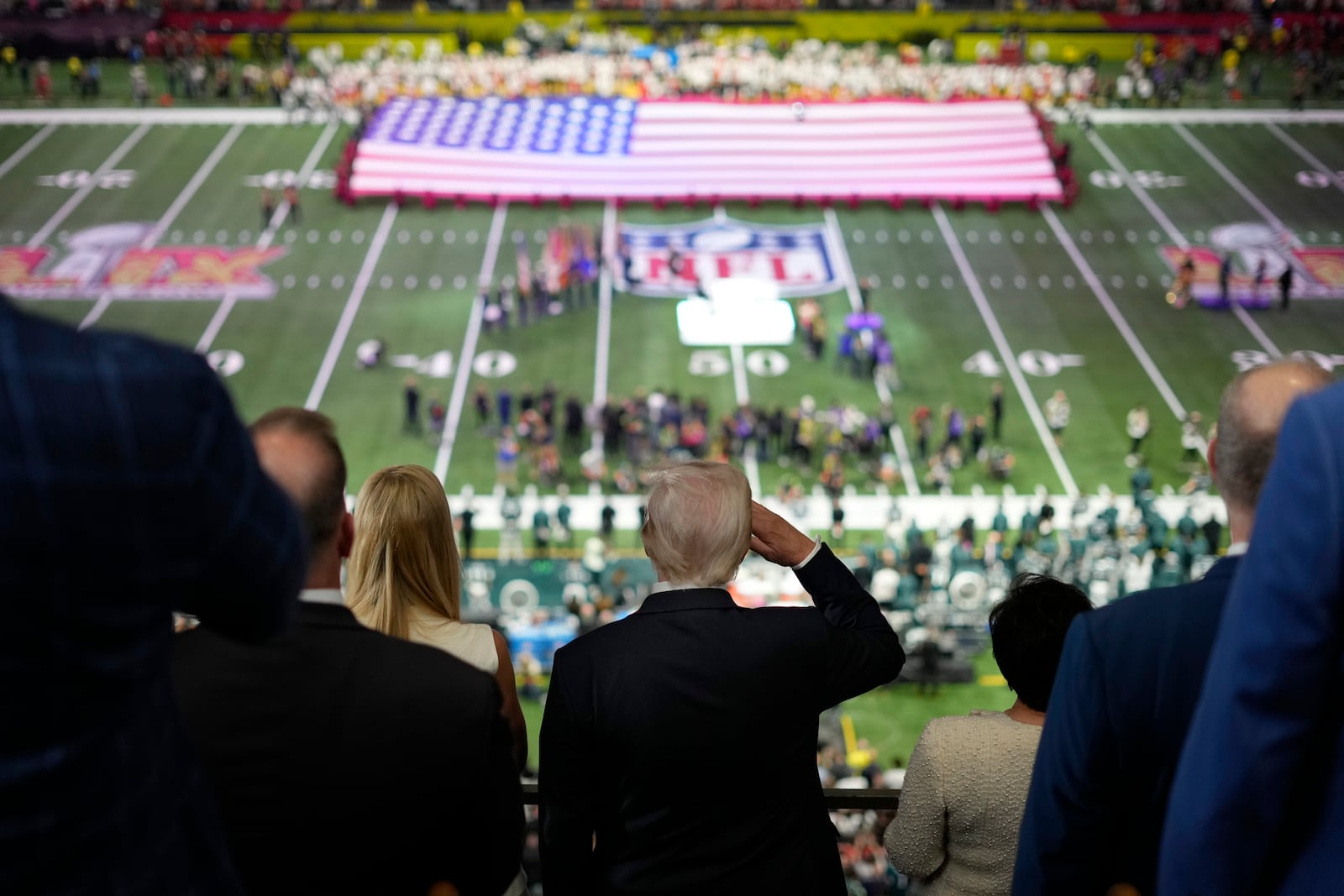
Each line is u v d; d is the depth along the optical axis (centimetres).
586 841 381
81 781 180
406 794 293
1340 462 190
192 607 196
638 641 367
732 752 363
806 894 379
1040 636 447
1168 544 3903
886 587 3469
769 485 4181
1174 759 313
